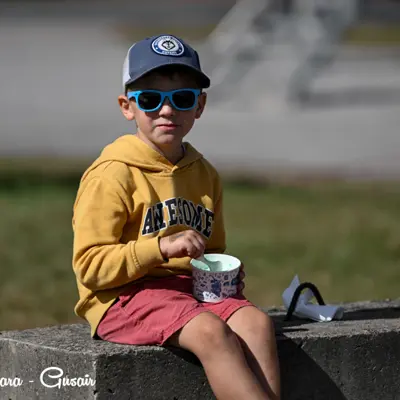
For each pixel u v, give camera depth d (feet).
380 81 308.40
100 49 407.23
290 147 188.96
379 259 103.19
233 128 214.28
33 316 79.25
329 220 125.29
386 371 50.14
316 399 48.91
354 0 281.13
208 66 276.82
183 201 49.26
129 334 46.52
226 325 44.60
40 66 342.64
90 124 211.41
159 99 47.98
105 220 46.52
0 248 105.50
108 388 45.19
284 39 278.67
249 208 132.46
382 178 159.12
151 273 47.98
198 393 46.52
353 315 56.59
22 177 151.12
